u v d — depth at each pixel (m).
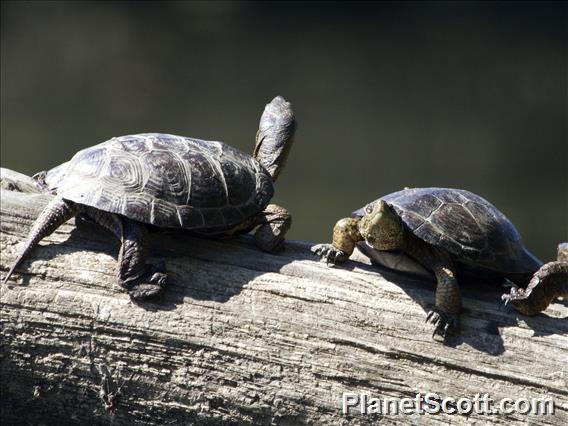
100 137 48.69
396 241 14.41
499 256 14.75
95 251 14.52
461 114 54.25
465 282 15.52
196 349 13.97
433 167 48.78
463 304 14.69
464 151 50.44
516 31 62.50
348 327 14.12
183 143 14.99
